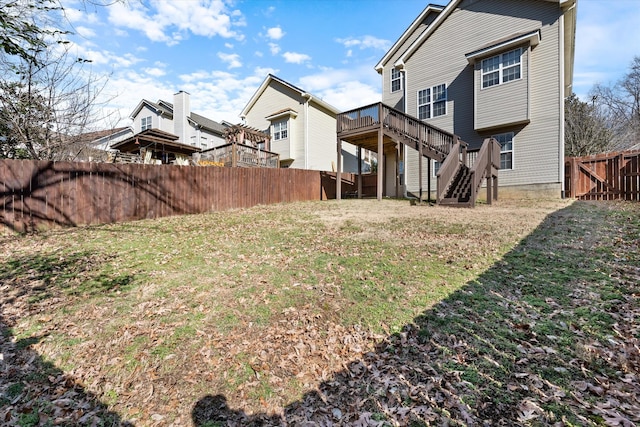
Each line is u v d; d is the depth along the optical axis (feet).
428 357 8.24
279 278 13.71
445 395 6.90
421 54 48.16
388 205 36.70
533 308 10.14
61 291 12.49
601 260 13.38
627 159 31.65
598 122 79.77
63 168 24.41
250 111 73.31
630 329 8.61
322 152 69.21
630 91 88.28
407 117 39.29
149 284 13.23
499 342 8.57
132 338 9.40
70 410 6.87
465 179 34.40
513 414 6.24
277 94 68.64
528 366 7.55
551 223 20.88
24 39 14.57
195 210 33.99
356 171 78.95
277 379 7.79
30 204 22.80
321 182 53.31
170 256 17.02
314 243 19.36
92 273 14.35
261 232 23.00
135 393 7.39
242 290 12.57
